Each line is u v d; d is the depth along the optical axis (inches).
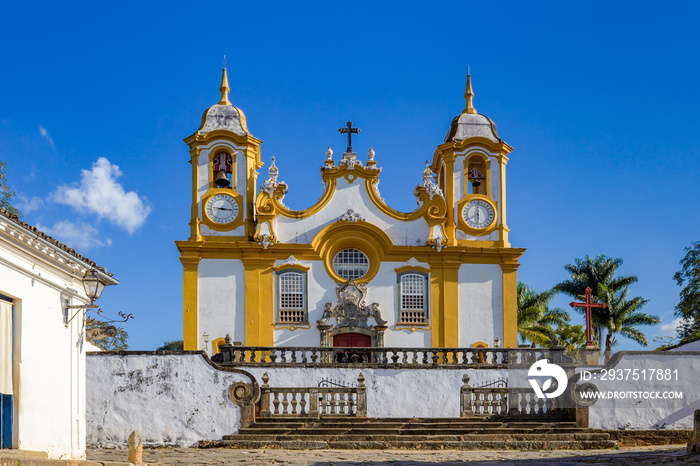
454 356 1245.1
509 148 1734.7
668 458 834.2
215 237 1648.6
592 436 1080.2
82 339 928.9
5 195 1640.0
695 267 1882.4
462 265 1657.2
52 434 855.7
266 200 1644.9
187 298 1599.4
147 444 1095.0
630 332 2593.5
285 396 1129.4
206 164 1679.4
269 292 1611.7
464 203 1700.3
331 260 1642.5
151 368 1117.1
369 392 1185.4
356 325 1605.6
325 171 1667.1
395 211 1669.5
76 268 894.4
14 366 799.1
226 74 1753.2
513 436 1063.0
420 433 1076.5
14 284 794.8
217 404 1105.4
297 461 901.8
